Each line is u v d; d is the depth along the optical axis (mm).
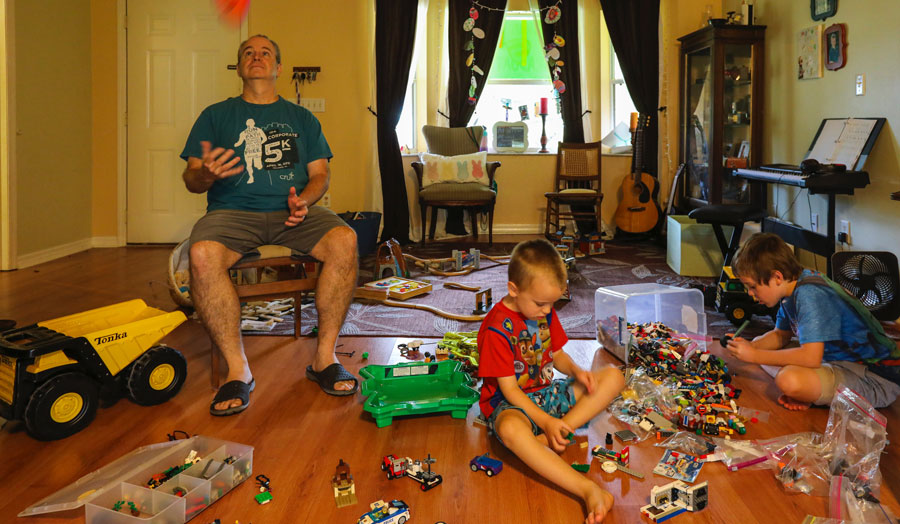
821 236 3764
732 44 5164
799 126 4629
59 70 5184
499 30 6168
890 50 3594
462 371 2441
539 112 6434
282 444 1936
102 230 5809
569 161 6164
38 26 4883
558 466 1622
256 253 2482
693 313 2766
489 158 6406
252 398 2299
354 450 1895
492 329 1831
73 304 3664
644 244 5883
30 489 1688
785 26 4824
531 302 1786
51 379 1973
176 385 2297
